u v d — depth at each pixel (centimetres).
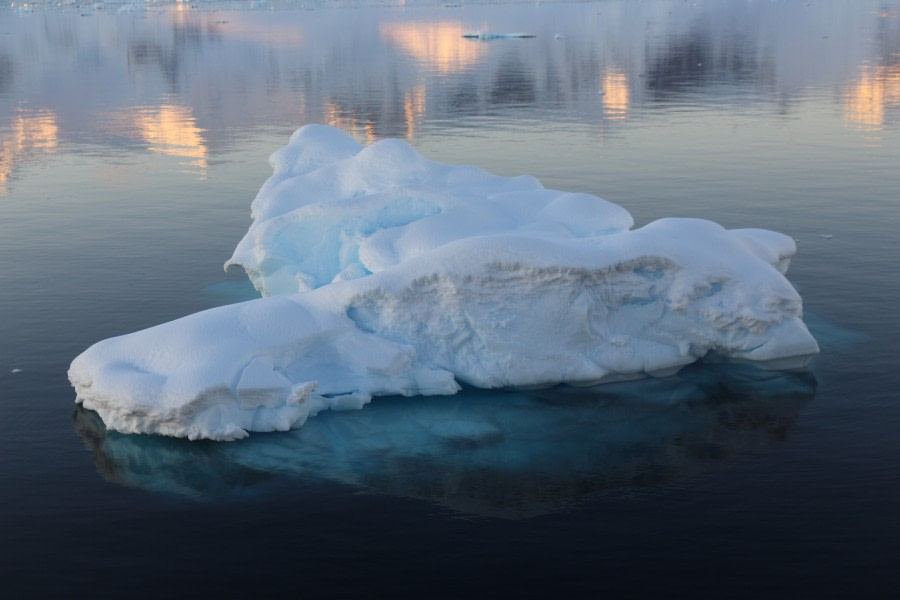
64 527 1210
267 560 1140
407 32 9375
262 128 4156
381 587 1086
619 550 1145
